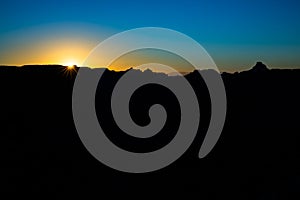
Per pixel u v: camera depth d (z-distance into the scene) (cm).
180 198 1733
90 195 1762
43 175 2058
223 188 1825
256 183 1844
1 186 1836
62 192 1788
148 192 1836
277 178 1864
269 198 1584
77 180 1995
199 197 1728
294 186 1644
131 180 2055
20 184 1877
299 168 2097
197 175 2117
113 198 1736
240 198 1656
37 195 1727
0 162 2308
